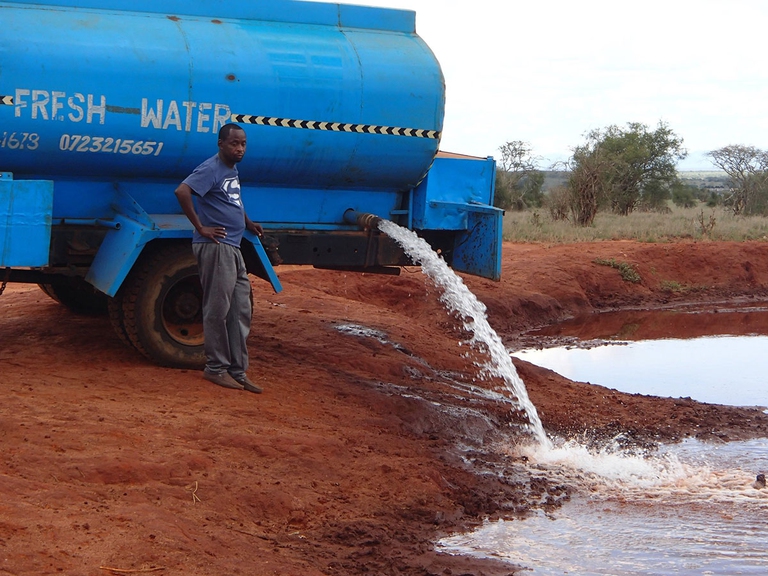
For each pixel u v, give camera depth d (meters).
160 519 4.54
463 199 9.48
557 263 19.41
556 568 5.17
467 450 7.38
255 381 7.68
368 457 6.38
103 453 5.27
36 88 7.04
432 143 8.49
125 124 7.36
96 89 7.21
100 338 8.65
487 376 10.18
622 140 39.56
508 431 8.21
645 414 9.27
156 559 4.13
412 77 8.34
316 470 5.90
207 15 7.97
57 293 9.62
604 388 10.46
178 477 5.25
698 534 5.86
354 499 5.68
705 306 19.12
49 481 4.80
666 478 7.18
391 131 8.28
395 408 7.84
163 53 7.47
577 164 29.52
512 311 16.02
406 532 5.45
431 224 9.16
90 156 7.43
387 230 8.47
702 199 51.19
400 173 8.58
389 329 11.12
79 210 7.78
